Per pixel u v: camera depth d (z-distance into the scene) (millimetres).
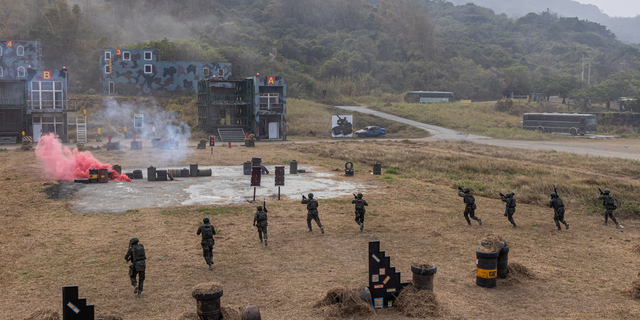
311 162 34469
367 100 105812
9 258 11648
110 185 22922
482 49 170375
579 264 12070
